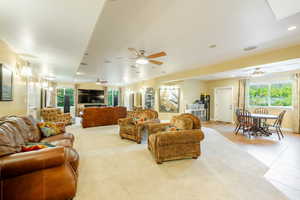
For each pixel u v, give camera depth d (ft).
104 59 14.25
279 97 19.12
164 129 11.75
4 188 4.28
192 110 24.48
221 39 9.53
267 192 6.11
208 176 7.32
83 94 34.12
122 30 8.23
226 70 15.07
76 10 5.20
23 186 4.43
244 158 9.61
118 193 5.95
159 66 17.34
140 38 9.35
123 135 13.88
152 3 5.86
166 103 25.70
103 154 10.12
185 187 6.39
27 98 13.12
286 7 4.94
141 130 12.86
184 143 9.12
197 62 15.46
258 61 12.62
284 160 9.35
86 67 17.89
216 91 25.99
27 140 7.14
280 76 18.63
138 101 32.94
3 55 8.30
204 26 7.84
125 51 11.85
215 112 26.07
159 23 7.49
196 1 5.75
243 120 16.43
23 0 4.59
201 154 10.24
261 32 8.53
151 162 8.87
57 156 4.90
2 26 6.38
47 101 24.48
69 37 7.52
